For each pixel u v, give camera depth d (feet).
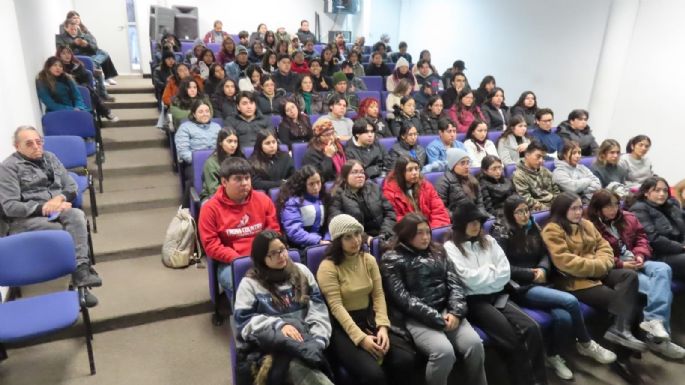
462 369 6.64
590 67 16.93
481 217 7.18
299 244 8.14
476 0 23.57
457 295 6.81
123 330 8.02
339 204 8.56
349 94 16.72
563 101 18.29
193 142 11.67
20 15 11.59
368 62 24.57
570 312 7.11
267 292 5.95
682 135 13.97
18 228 8.07
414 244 6.82
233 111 13.34
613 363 7.68
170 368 7.14
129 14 25.07
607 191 8.72
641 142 11.62
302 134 12.60
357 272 6.56
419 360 6.38
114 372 7.02
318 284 6.45
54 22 17.98
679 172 14.16
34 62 12.97
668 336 7.66
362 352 6.00
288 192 8.40
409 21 31.04
